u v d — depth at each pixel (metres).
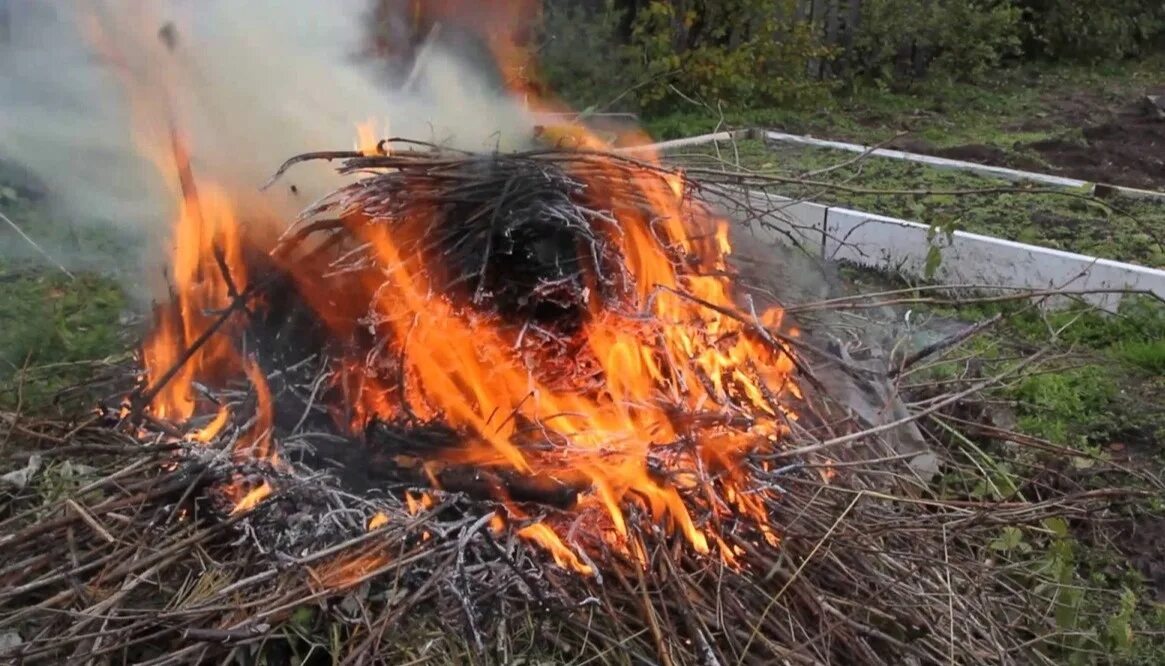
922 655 3.01
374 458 3.11
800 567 2.96
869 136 9.65
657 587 2.90
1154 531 4.00
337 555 2.87
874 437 3.67
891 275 6.28
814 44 10.79
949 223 5.21
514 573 2.85
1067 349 5.41
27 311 4.69
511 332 3.32
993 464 4.00
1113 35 13.77
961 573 3.31
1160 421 4.79
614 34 9.91
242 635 2.65
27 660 2.68
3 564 2.99
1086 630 3.43
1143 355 5.36
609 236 3.40
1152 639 3.48
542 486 3.01
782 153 8.30
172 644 2.77
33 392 3.90
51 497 3.23
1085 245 6.54
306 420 3.29
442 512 3.01
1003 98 11.72
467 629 2.75
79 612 2.71
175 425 3.36
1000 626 3.27
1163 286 5.82
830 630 2.91
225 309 3.40
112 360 4.18
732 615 2.91
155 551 2.94
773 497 3.23
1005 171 7.99
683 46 10.12
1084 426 4.71
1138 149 9.41
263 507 2.98
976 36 12.30
